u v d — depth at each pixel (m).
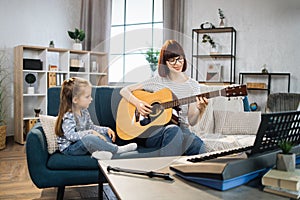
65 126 2.09
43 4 5.21
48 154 2.12
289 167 1.13
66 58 4.91
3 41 4.84
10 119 4.93
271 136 1.21
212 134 2.14
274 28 4.76
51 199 2.35
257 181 1.19
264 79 4.82
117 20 5.65
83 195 2.42
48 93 2.51
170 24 5.15
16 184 2.71
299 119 1.27
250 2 4.87
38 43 5.18
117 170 1.37
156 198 1.03
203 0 5.12
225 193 1.07
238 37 4.95
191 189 1.12
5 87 4.86
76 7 5.57
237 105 2.94
